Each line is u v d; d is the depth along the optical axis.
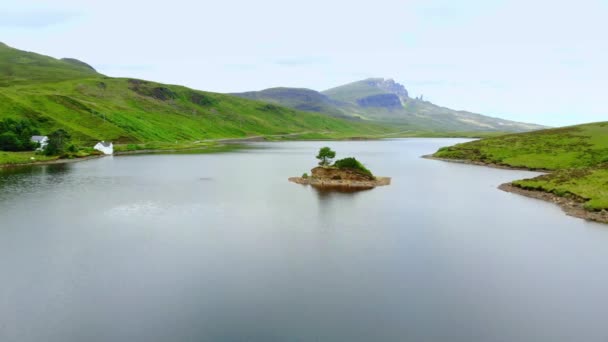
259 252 49.84
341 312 34.91
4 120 168.88
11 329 31.61
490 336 31.42
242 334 31.33
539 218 68.88
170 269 43.72
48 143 163.50
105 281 40.41
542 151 160.12
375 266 45.53
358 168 113.50
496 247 52.62
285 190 97.06
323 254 49.38
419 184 109.38
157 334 31.19
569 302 37.06
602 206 71.81
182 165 150.00
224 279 41.34
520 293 38.88
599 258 48.44
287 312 34.81
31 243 51.81
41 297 36.84
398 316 34.34
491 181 115.19
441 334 31.64
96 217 66.38
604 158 131.62
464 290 39.47
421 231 60.25
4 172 119.50
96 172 124.38
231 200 83.31
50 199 80.31
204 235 56.81
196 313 34.41
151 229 59.50
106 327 32.03
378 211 74.25
